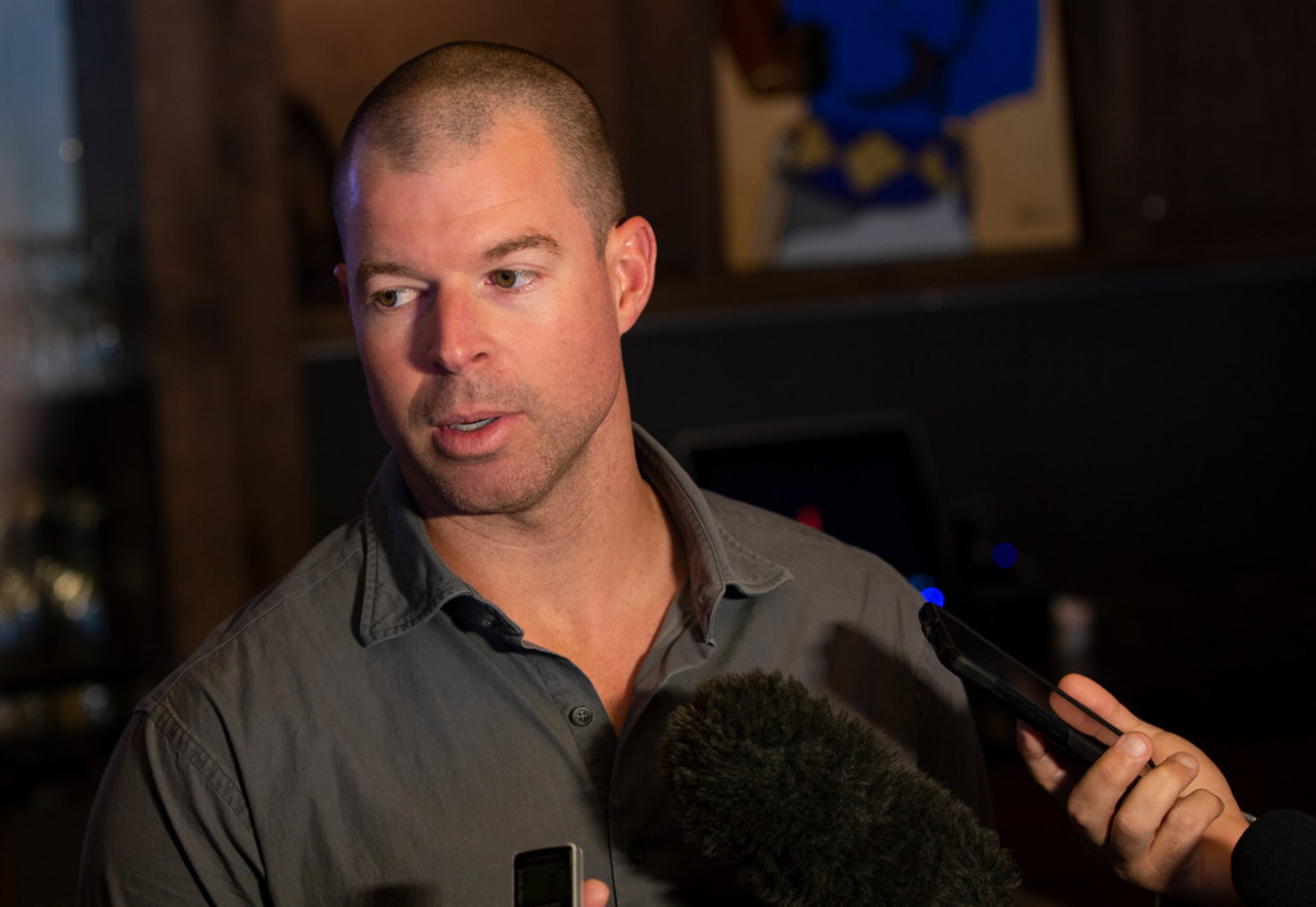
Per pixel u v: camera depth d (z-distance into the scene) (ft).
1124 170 10.76
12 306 8.23
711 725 3.37
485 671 3.89
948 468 11.08
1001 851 3.47
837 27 10.22
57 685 8.07
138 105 7.86
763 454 9.97
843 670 4.31
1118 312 11.51
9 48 8.88
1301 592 10.68
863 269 10.22
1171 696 8.86
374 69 9.05
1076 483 11.43
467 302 3.58
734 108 10.03
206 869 3.73
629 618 4.14
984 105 10.58
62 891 7.95
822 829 3.26
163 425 7.98
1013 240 10.68
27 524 8.70
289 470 8.25
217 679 3.88
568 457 3.74
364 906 3.71
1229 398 11.89
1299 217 11.25
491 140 3.61
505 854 3.77
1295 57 11.18
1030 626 9.41
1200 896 3.50
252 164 8.08
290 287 8.23
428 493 3.94
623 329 4.12
